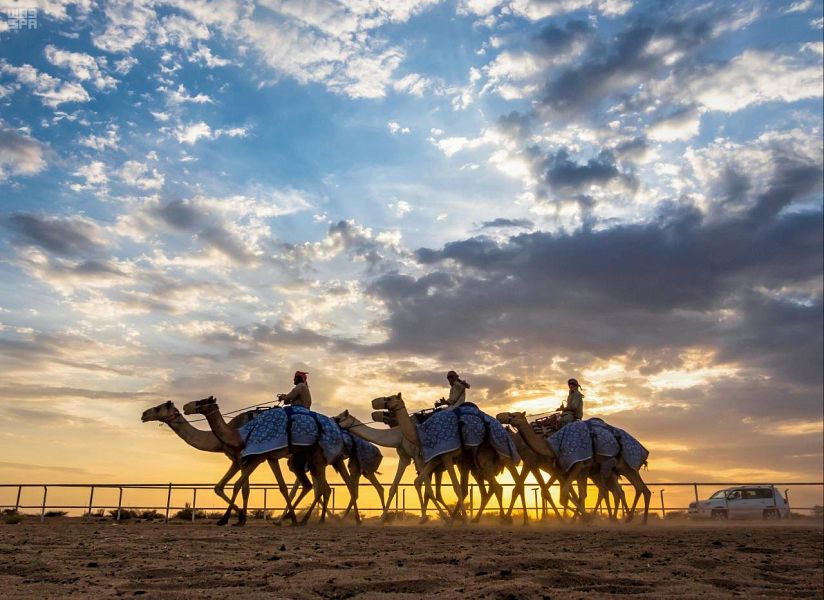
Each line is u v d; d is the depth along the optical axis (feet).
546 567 31.99
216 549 36.11
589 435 67.87
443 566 30.78
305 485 64.75
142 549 35.53
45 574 26.78
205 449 59.36
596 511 76.13
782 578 31.19
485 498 67.77
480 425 62.18
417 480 62.28
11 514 71.46
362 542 41.19
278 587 24.27
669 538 49.47
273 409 59.31
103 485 70.08
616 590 26.27
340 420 65.51
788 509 89.81
